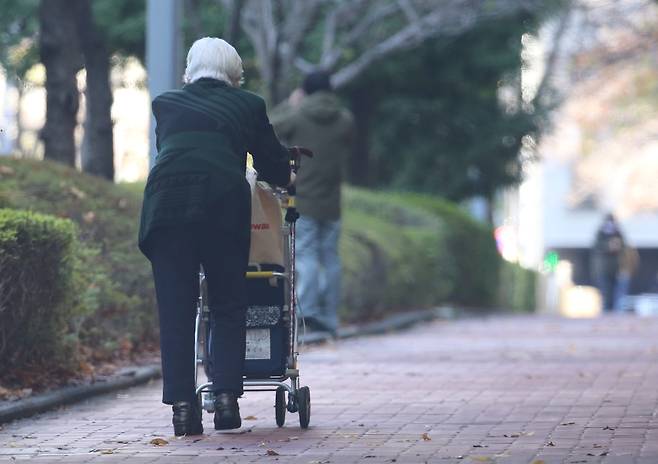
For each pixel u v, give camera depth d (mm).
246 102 17859
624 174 131625
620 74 99375
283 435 17969
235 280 17641
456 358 30062
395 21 63312
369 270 43344
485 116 71000
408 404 21406
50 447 17156
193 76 18188
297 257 34688
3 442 17641
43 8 36750
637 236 161250
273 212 18094
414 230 55156
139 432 18594
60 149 36438
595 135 117000
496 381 24766
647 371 26172
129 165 62531
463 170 71125
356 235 44656
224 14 55781
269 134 17984
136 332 28250
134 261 28766
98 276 26359
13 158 31094
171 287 17453
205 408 18531
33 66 59750
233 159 17516
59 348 23328
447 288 58375
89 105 37812
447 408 20812
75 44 36750
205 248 17516
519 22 69500
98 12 59625
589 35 82938
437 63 69312
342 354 31219
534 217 161625
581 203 159750
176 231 17359
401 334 40219
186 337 17547
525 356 30484
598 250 74750
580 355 30609
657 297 145750
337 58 60688
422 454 16156
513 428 18438
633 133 115562
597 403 21016
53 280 22734
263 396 22672
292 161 18828
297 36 56344
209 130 17547
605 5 80562
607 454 15859
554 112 74625
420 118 70500
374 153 71188
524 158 72750
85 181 31719
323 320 35188
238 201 17391
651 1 79625
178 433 17781
